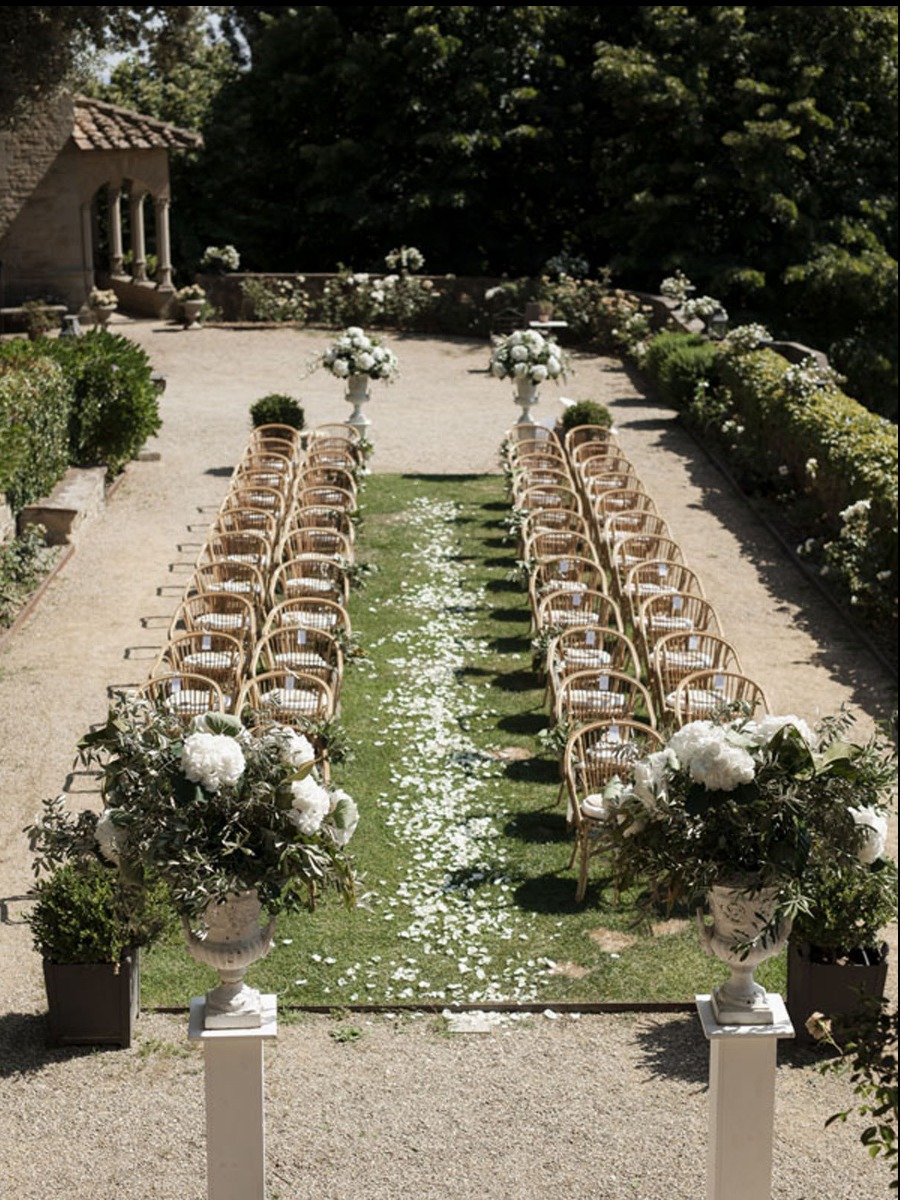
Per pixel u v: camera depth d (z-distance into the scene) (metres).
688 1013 8.68
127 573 15.95
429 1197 7.00
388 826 10.80
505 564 16.83
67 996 8.13
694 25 32.47
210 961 6.06
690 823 5.91
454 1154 7.32
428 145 34.78
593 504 16.88
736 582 16.36
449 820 10.93
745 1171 6.21
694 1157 7.29
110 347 19.30
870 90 33.47
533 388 20.45
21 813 10.75
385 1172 7.18
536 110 34.00
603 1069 8.07
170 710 6.33
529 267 35.78
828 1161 7.29
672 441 22.31
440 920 9.62
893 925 10.32
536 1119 7.61
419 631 14.75
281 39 35.44
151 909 6.74
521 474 17.67
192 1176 7.12
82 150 29.30
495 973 9.05
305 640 12.08
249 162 37.38
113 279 32.19
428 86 34.44
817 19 32.31
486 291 30.56
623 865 6.15
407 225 35.34
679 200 31.95
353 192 35.16
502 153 34.81
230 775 5.91
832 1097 7.84
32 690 12.88
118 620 14.59
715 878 5.91
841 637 14.85
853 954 8.35
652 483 20.08
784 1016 6.14
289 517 15.70
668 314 28.31
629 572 14.18
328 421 22.95
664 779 5.98
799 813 5.89
